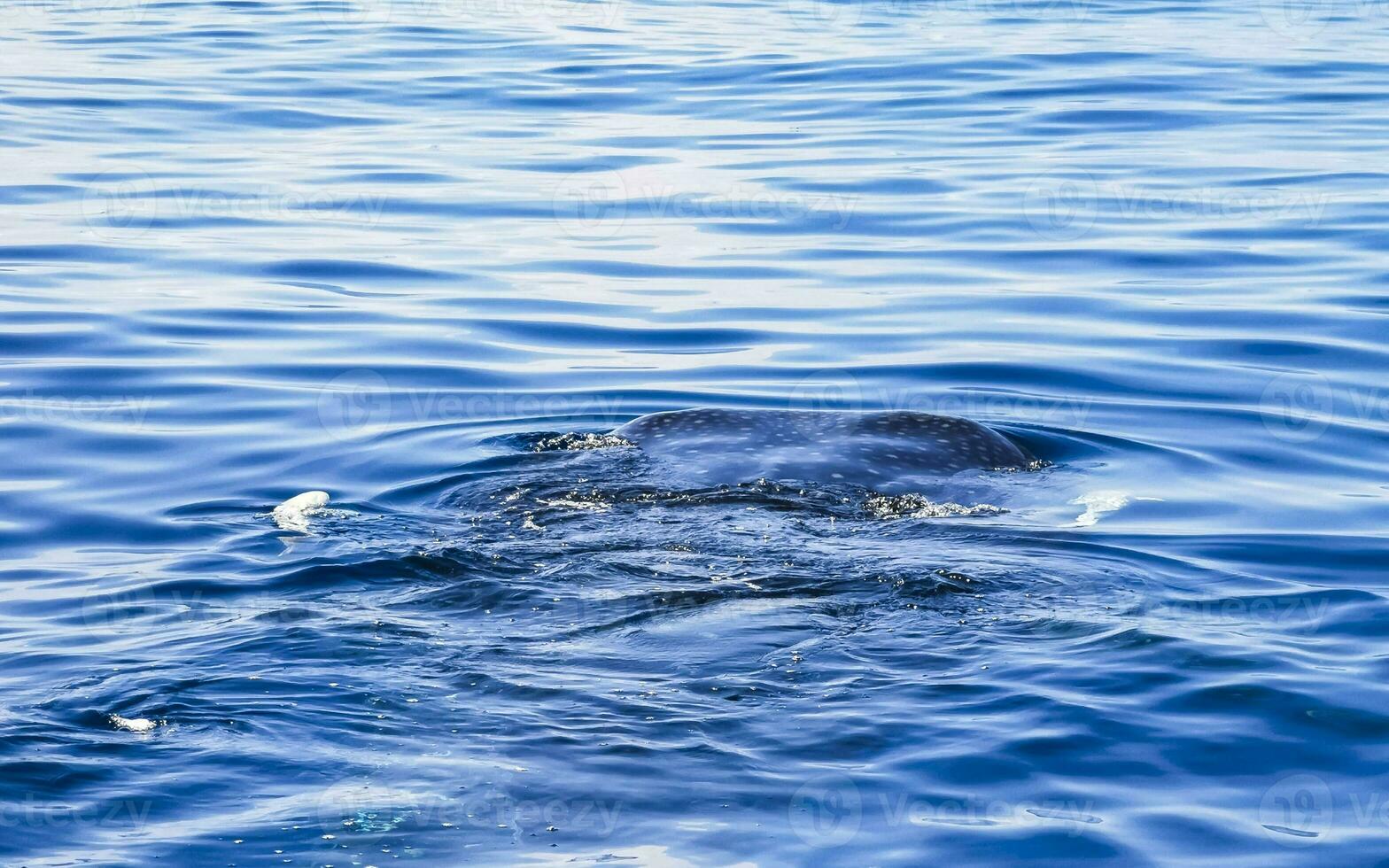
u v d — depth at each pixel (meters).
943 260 53.97
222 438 37.22
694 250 55.56
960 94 79.94
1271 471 34.84
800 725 21.47
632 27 101.69
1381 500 32.91
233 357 43.88
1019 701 22.25
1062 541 29.41
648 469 32.62
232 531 30.58
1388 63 85.88
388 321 47.59
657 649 23.72
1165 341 45.06
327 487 33.44
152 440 37.06
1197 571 28.23
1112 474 34.44
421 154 69.06
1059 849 18.59
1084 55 88.69
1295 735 21.45
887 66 86.62
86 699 22.00
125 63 86.81
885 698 22.28
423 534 29.42
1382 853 18.67
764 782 19.98
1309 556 29.30
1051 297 49.56
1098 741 21.16
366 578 27.09
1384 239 54.44
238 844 18.30
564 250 55.53
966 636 24.42
